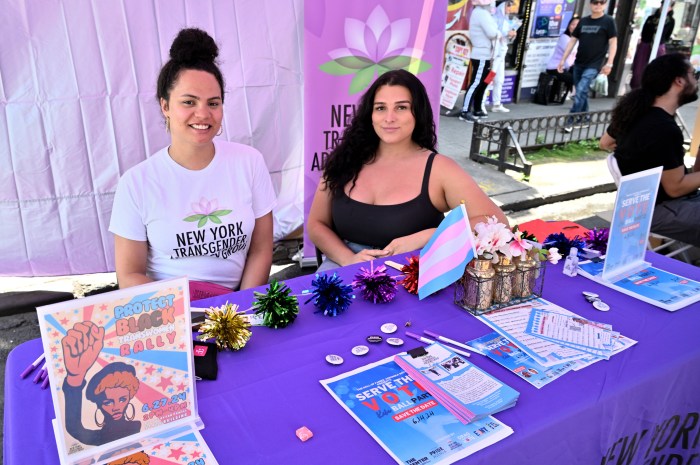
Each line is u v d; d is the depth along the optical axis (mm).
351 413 1128
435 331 1461
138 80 3094
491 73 7328
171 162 1925
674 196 3066
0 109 2885
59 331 948
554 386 1235
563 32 8680
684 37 9781
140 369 1036
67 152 3066
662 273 1843
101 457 1009
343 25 3115
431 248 1651
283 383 1229
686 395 1427
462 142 6574
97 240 3297
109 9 2926
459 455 1020
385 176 2258
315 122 3273
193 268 2049
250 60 3340
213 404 1158
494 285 1571
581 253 1962
